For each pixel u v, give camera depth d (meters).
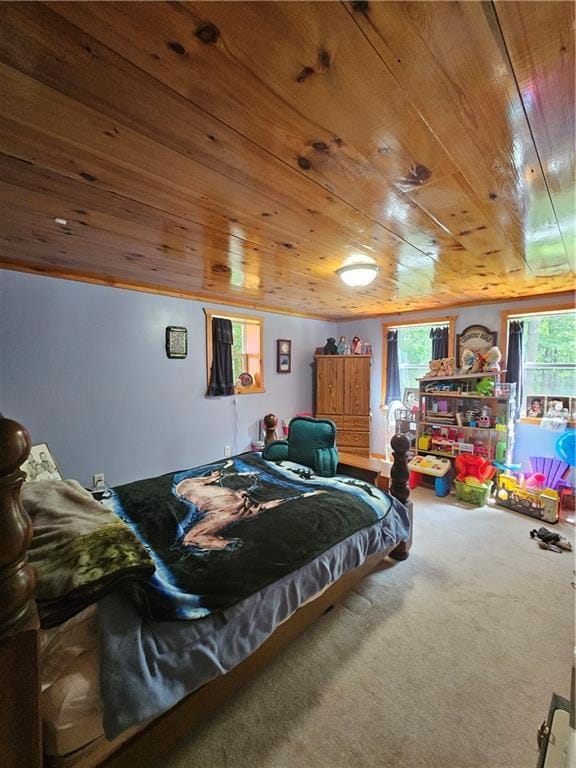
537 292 3.61
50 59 0.83
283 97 0.97
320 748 1.28
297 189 1.49
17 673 0.81
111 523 1.38
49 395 2.89
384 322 5.14
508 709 1.42
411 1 0.70
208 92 0.95
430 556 2.58
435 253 2.32
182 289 3.60
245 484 2.41
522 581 2.28
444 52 0.82
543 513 3.19
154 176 1.39
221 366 4.11
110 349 3.23
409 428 4.51
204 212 1.72
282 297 3.95
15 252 2.40
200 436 3.99
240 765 1.23
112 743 1.06
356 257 2.43
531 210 1.67
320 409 5.14
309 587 1.63
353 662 1.65
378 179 1.41
